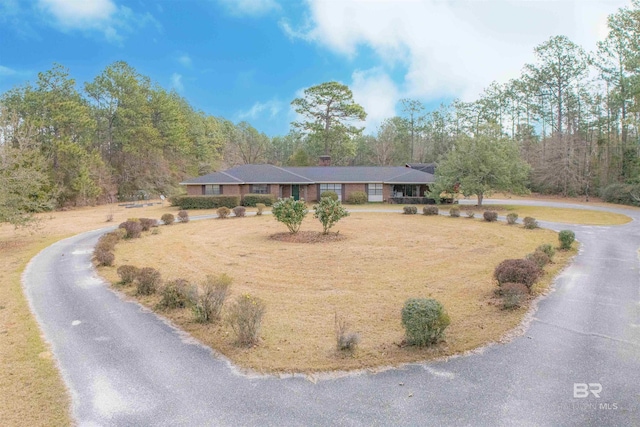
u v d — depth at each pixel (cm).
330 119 6019
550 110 5188
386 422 486
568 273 1224
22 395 561
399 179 4166
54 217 3036
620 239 1855
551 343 715
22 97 3872
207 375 614
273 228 2325
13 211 1725
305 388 570
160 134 5303
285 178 4053
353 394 552
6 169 1703
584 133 4862
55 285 1156
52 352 705
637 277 1176
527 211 3206
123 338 766
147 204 4106
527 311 884
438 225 2427
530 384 573
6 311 930
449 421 487
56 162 3831
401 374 605
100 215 3175
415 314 688
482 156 3391
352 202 4062
